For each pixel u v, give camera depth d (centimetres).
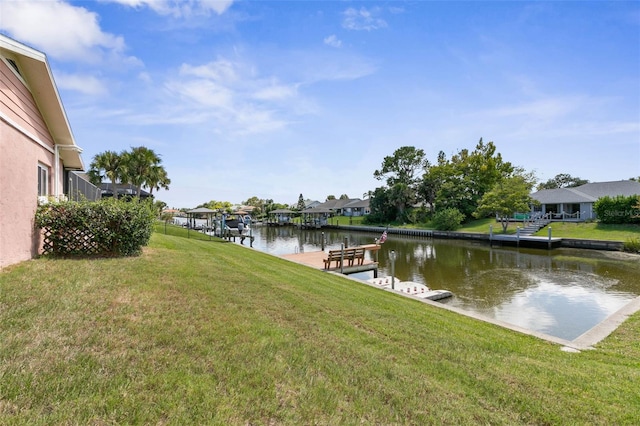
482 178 4228
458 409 286
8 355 269
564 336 801
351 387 299
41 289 430
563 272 1605
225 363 306
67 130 805
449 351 421
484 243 2897
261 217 7762
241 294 542
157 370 277
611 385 361
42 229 663
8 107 558
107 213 711
